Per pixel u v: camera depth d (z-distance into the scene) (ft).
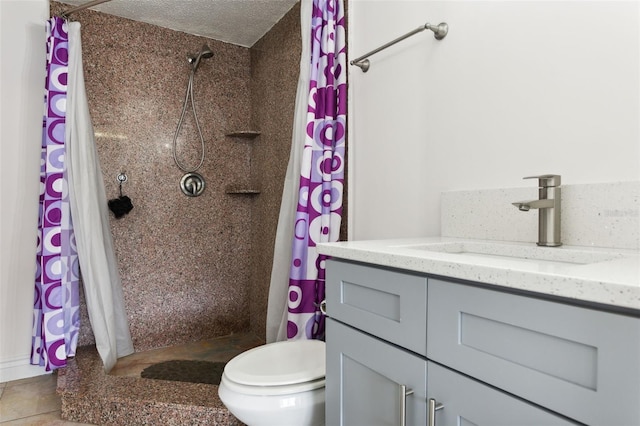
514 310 1.88
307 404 3.55
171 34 8.57
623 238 2.86
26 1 7.16
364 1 5.71
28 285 7.17
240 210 9.45
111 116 7.91
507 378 1.92
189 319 8.76
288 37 7.70
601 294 1.53
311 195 5.57
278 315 6.18
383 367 2.71
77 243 6.63
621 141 2.92
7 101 7.03
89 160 6.80
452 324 2.21
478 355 2.06
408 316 2.51
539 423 1.77
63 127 6.47
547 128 3.42
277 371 3.82
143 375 6.75
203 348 8.29
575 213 3.15
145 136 8.28
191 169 8.81
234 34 8.84
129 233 8.12
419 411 2.41
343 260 3.26
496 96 3.86
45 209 6.32
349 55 6.01
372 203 5.58
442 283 2.27
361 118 5.80
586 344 1.61
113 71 7.93
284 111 7.84
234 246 9.39
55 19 6.42
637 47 2.83
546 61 3.43
